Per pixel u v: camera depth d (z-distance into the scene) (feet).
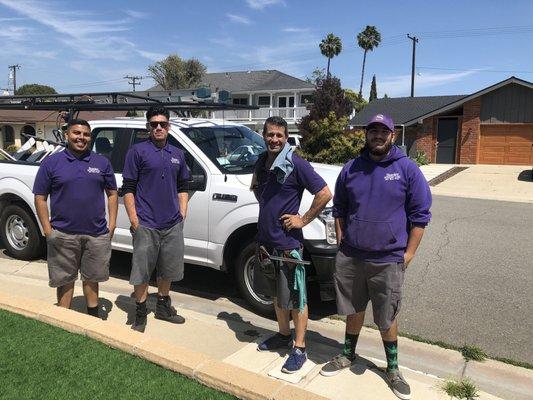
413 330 15.56
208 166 17.52
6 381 10.95
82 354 12.18
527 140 79.92
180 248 15.23
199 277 20.79
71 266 14.79
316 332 15.44
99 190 14.73
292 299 12.42
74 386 10.83
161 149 14.66
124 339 12.48
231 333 15.03
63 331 13.41
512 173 67.92
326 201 12.08
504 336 15.11
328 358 13.43
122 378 11.18
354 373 12.43
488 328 15.71
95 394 10.55
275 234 12.42
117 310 16.80
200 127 18.97
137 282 14.61
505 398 11.70
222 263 17.24
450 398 11.43
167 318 15.79
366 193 11.24
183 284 19.94
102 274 15.03
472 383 12.26
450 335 15.20
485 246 26.55
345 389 11.70
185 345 14.14
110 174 14.94
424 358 13.65
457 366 13.20
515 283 20.13
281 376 12.23
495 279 20.68
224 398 10.55
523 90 79.20
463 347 14.16
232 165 18.07
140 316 15.02
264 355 13.47
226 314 16.79
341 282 11.93
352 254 11.62
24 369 11.47
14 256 22.79
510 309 17.30
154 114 14.42
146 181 14.53
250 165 18.44
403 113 94.84
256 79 163.53
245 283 16.80
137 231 14.58
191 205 17.53
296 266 12.35
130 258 23.34
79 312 15.58
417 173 11.10
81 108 21.33
